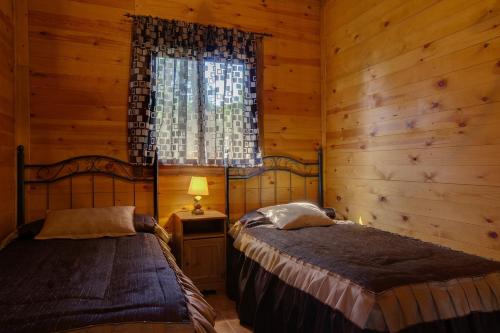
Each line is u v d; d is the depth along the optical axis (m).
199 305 1.56
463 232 2.36
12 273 1.76
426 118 2.65
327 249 2.23
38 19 3.10
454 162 2.43
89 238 2.56
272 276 2.34
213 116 3.54
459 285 1.66
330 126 3.89
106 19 3.28
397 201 2.93
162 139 3.38
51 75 3.13
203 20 3.57
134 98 3.27
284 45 3.89
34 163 3.09
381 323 1.49
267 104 3.82
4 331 1.16
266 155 3.81
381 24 3.13
